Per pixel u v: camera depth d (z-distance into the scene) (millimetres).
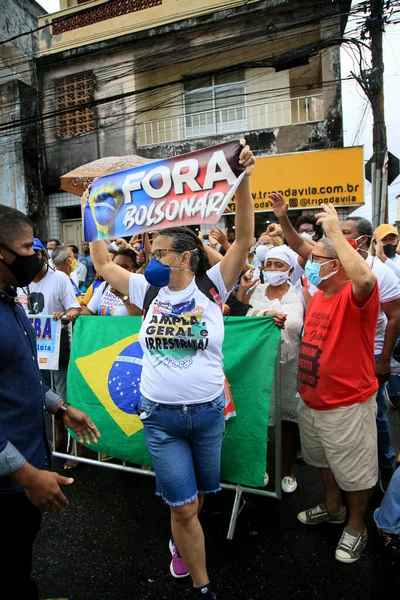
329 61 10203
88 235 2361
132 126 12094
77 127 12688
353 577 2254
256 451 2602
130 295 2287
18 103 12344
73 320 3492
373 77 8250
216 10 10742
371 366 2398
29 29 14867
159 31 11195
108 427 3041
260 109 11188
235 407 2666
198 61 11422
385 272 2994
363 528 2432
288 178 10203
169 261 2023
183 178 2045
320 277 2443
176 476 1983
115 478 3354
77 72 12461
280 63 9328
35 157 12875
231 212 10312
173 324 2029
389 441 3119
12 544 1634
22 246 1557
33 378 1637
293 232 3367
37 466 1648
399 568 2312
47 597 2160
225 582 2236
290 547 2498
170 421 2000
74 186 5301
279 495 2646
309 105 10867
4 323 1523
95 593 2189
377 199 8484
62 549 2529
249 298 3471
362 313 2264
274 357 2621
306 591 2166
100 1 12047
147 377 2080
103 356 3146
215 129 11586
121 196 2227
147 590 2203
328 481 2609
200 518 2811
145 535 2645
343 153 9852
